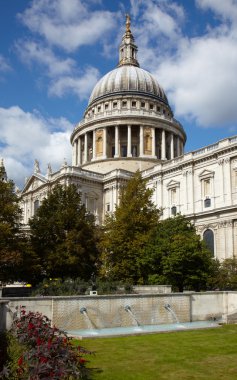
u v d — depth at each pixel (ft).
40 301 85.46
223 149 207.51
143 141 329.72
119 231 156.04
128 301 96.27
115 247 155.84
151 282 148.77
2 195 145.79
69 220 158.61
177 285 149.28
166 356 61.57
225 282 150.51
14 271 148.36
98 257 162.91
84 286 134.00
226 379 49.03
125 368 54.13
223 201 204.85
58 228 156.97
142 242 152.15
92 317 90.74
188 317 104.68
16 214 150.92
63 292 128.67
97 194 280.31
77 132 362.53
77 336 77.77
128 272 154.20
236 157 203.31
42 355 37.29
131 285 140.97
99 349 66.64
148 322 97.91
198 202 220.43
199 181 222.48
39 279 160.66
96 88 384.68
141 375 50.70
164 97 382.63
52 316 86.17
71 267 154.51
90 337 77.51
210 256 157.99
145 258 149.69
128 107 352.28
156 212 168.66
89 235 161.68
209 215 209.36
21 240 149.28
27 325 50.90
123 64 404.36
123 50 413.18
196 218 216.74
